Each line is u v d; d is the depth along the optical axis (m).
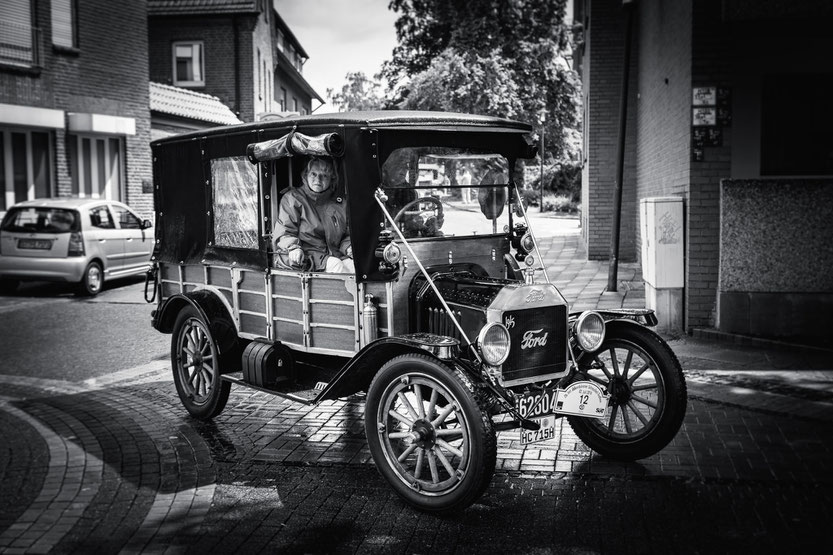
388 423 4.99
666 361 5.34
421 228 5.56
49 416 7.01
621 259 17.05
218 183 6.54
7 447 6.19
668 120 11.66
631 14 12.49
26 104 19.69
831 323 9.11
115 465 5.73
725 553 4.16
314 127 5.47
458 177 5.74
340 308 5.54
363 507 4.89
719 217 9.43
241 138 6.15
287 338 5.98
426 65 41.97
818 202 9.04
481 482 4.51
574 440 6.00
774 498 4.83
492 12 38.38
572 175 43.59
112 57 22.22
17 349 9.93
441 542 4.38
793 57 9.27
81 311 12.84
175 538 4.49
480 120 5.64
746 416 6.41
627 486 5.10
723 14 9.24
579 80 40.16
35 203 14.77
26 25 19.70
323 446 6.04
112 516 4.82
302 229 5.83
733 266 9.24
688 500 4.84
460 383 4.58
